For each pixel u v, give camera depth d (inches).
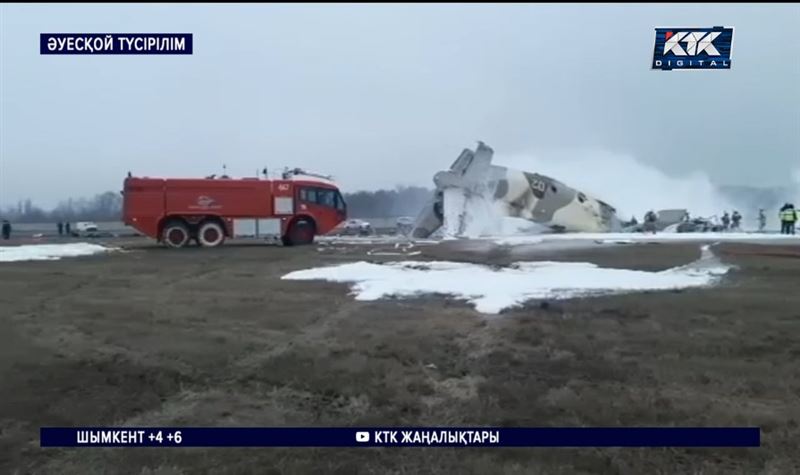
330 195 1043.3
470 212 1239.5
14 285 507.5
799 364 243.3
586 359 253.1
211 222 973.2
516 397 208.8
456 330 309.4
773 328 306.2
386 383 225.6
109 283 518.6
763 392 211.2
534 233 1262.3
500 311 355.9
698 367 239.9
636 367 240.8
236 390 220.1
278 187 1002.1
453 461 161.9
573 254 726.5
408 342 284.5
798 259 637.9
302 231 1017.5
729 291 422.6
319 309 377.7
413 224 1354.6
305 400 209.3
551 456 163.8
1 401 207.5
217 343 287.7
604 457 162.6
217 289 474.6
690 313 344.8
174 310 378.0
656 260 641.6
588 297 400.5
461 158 1259.8
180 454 167.3
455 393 214.4
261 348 278.1
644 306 365.7
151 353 269.9
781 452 164.7
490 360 253.8
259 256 784.9
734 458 161.5
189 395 215.0
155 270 625.9
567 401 203.8
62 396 213.2
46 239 1711.4
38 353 270.1
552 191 1325.0
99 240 1579.7
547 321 326.3
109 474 155.6
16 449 170.2
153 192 952.3
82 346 282.8
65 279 550.0
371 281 491.5
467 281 475.8
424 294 424.5
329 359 257.8
